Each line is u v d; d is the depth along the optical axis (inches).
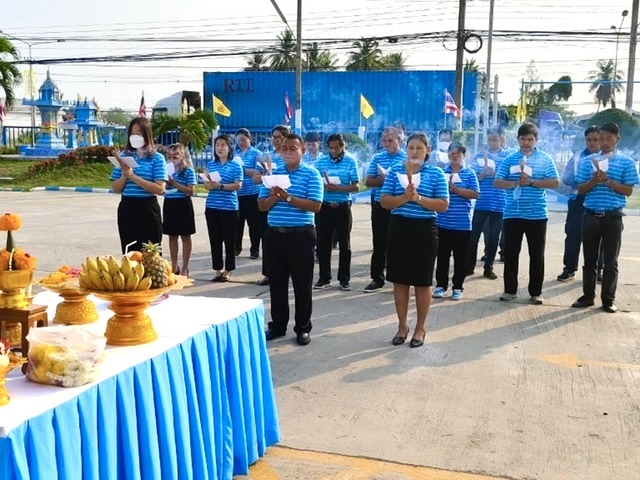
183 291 282.0
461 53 844.0
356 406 163.5
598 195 247.6
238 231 360.2
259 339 138.1
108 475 92.5
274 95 1067.9
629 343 215.6
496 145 320.8
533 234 259.9
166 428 103.3
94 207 612.1
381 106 1007.0
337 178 276.2
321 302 267.0
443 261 276.2
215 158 307.3
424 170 200.7
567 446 142.8
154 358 102.6
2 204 634.8
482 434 148.3
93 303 127.7
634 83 800.3
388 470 132.0
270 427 140.3
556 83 750.5
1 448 76.7
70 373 89.7
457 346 211.5
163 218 299.3
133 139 236.2
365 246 409.4
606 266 251.1
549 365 194.1
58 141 1171.9
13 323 107.1
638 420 156.6
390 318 243.8
